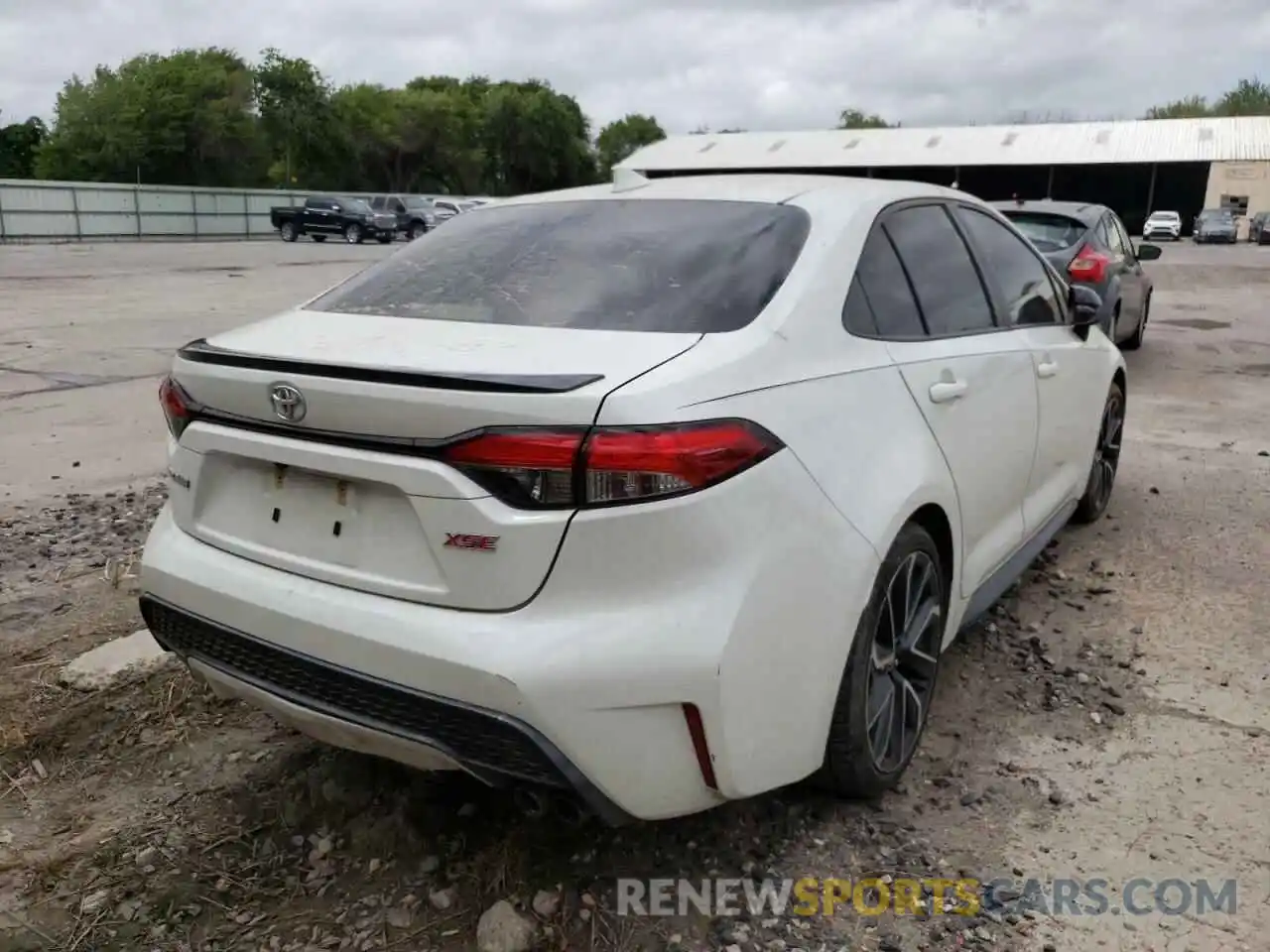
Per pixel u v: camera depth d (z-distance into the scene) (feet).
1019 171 201.77
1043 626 13.78
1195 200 195.21
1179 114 323.98
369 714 7.66
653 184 11.11
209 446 8.50
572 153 281.74
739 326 8.35
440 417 7.13
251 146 209.67
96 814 9.80
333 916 8.48
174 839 9.43
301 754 10.70
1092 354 15.31
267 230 158.61
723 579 7.37
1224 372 33.40
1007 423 11.78
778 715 7.93
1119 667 12.60
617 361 7.56
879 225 10.38
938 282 11.14
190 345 9.06
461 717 7.20
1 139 229.45
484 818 9.55
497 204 11.75
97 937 8.25
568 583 7.09
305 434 7.80
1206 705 11.71
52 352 37.14
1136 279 34.83
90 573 15.49
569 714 7.05
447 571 7.27
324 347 8.23
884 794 9.97
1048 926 8.33
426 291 9.66
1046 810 9.78
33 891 8.77
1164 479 20.56
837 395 8.68
